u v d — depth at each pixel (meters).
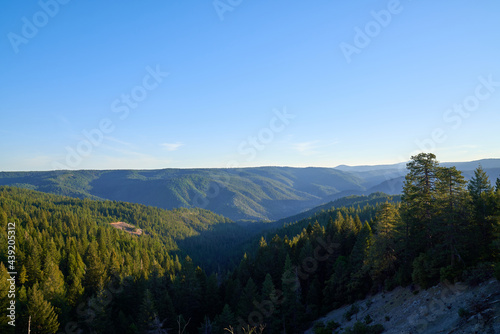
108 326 57.44
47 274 65.44
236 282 67.56
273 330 52.06
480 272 29.98
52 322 50.12
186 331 57.94
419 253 41.47
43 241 88.50
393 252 46.12
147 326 52.78
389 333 32.41
